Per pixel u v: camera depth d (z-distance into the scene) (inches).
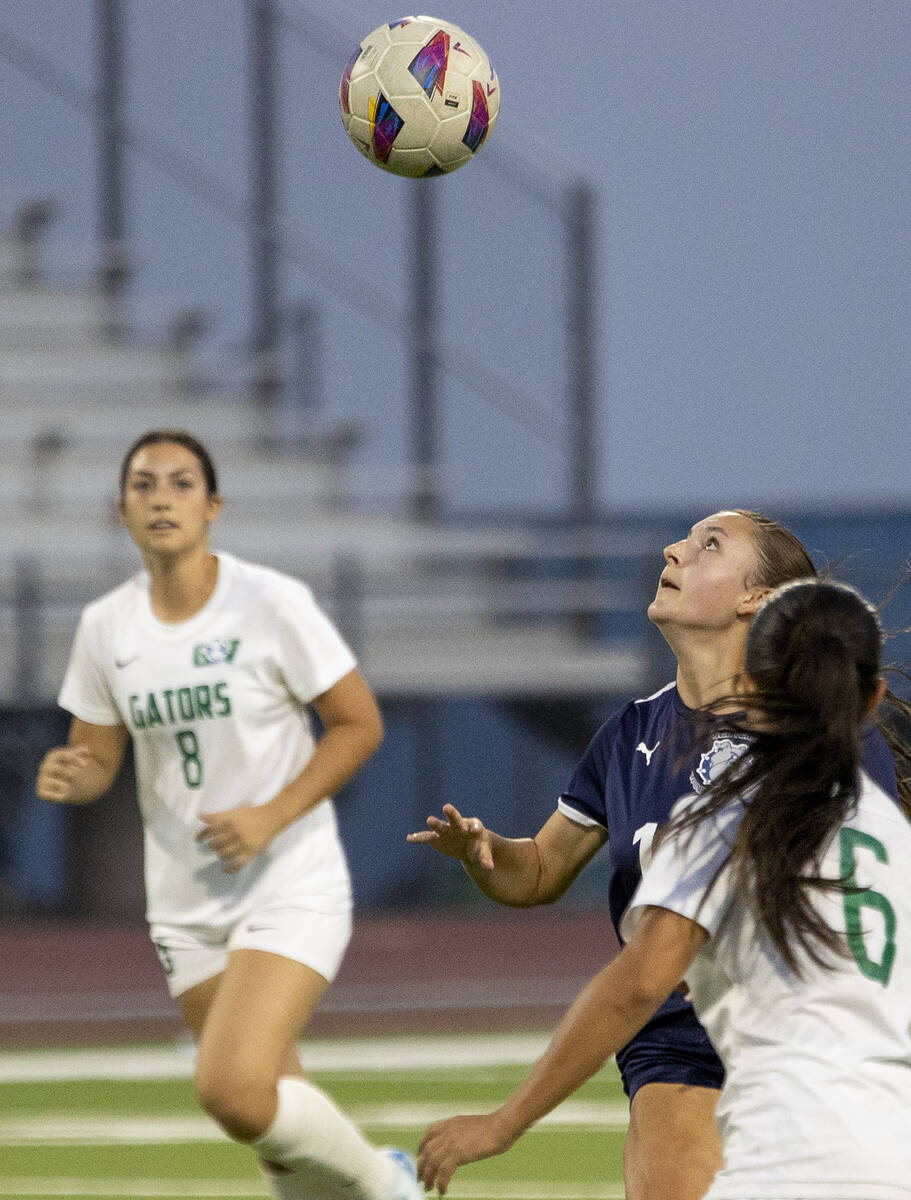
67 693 729.0
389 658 2219.5
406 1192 676.7
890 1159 385.7
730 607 559.2
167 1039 1455.5
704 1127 538.9
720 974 422.3
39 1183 928.9
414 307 2385.6
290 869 687.7
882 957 407.2
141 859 2133.4
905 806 511.2
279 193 2429.9
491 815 2283.5
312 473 2362.2
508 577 2317.9
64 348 2420.0
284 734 706.2
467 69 757.3
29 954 1910.7
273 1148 636.1
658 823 565.9
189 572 705.0
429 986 1716.3
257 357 2439.7
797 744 421.4
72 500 2272.4
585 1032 421.7
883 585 2263.8
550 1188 908.0
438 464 2375.7
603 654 2274.9
